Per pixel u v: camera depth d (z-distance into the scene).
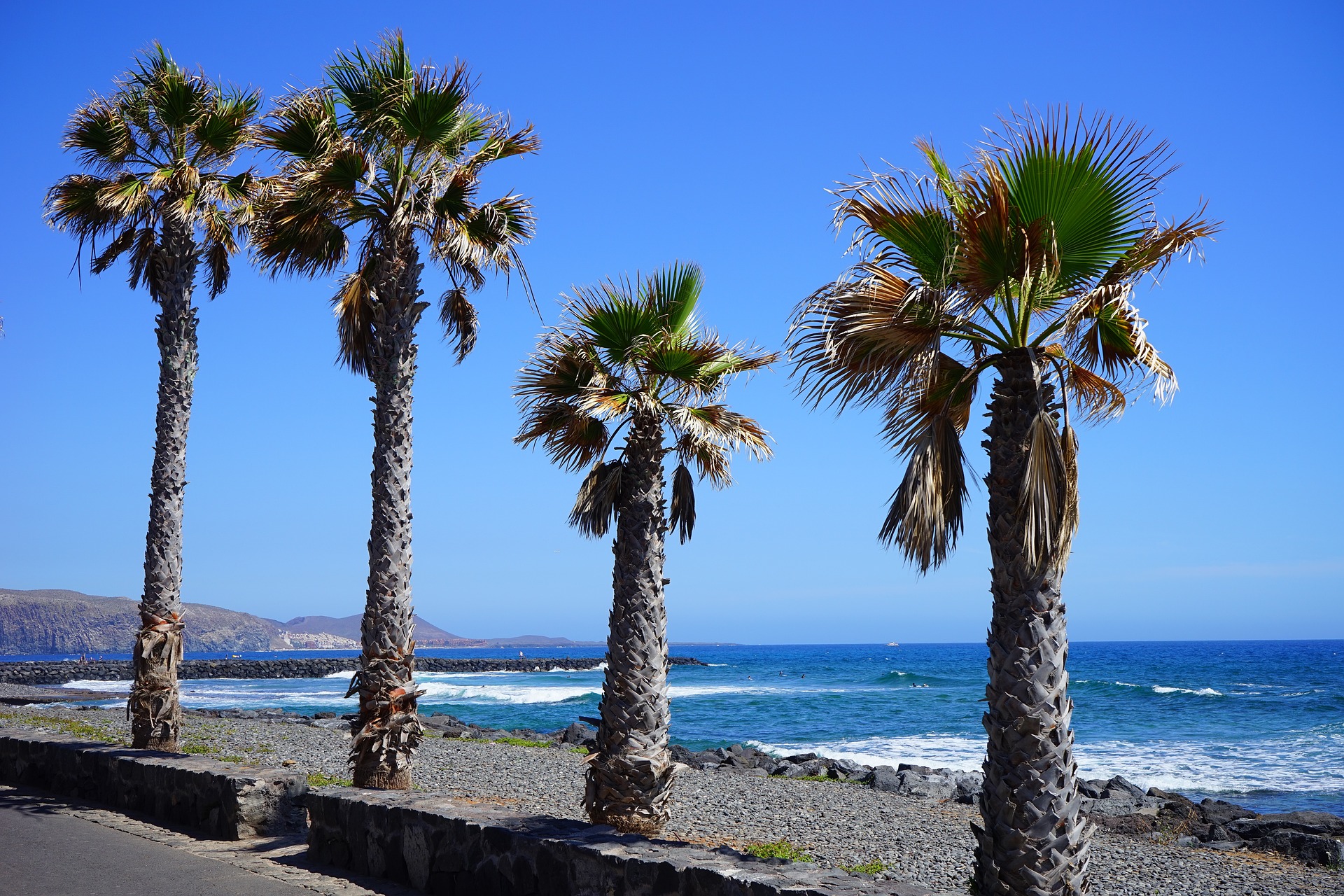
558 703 47.38
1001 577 5.18
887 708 43.38
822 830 11.41
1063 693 5.10
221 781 7.99
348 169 10.03
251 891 6.25
